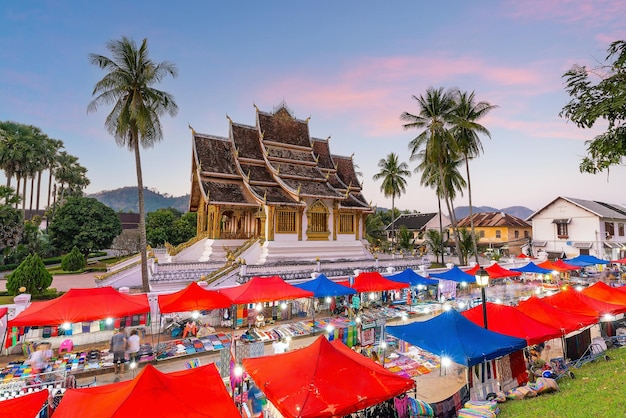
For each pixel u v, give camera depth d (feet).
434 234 172.45
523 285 102.42
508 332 39.40
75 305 44.86
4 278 123.75
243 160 112.68
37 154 180.14
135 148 87.66
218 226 107.76
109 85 82.38
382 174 203.10
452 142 123.44
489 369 36.52
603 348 49.11
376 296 81.00
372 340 49.11
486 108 132.36
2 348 48.91
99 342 53.83
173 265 87.76
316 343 28.14
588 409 29.84
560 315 45.01
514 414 30.66
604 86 30.91
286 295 58.54
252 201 110.42
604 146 31.40
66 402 22.53
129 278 93.81
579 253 157.48
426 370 43.80
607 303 53.26
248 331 59.72
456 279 82.17
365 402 23.43
